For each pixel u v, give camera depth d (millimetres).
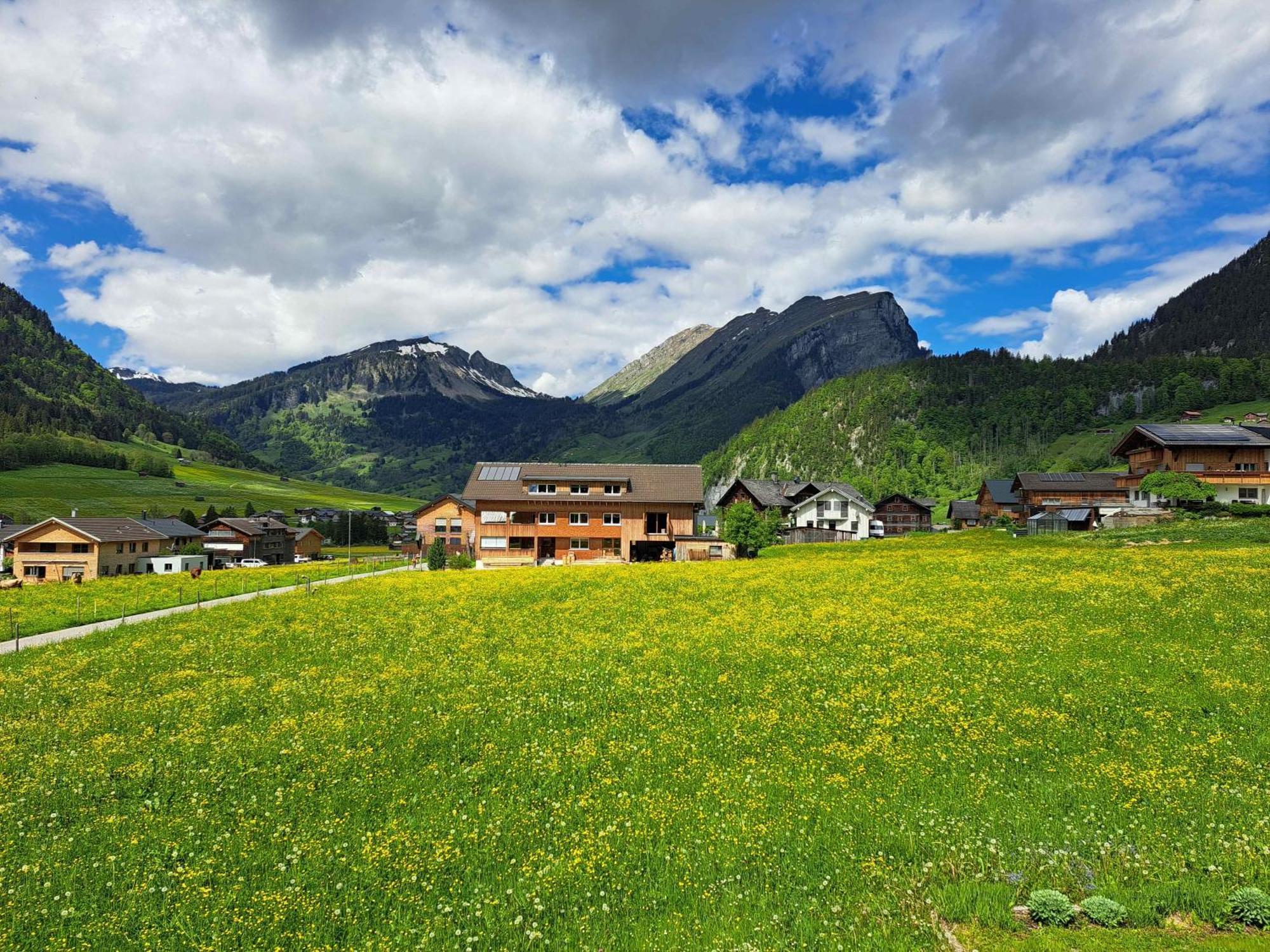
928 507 147375
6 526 133750
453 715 22578
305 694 25188
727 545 80062
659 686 25031
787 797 16984
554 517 87500
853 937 11758
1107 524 71750
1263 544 51562
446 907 13031
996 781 17344
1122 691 22266
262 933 12383
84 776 18703
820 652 28297
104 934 12383
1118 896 12500
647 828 15680
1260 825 14625
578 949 11961
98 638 36094
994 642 27766
